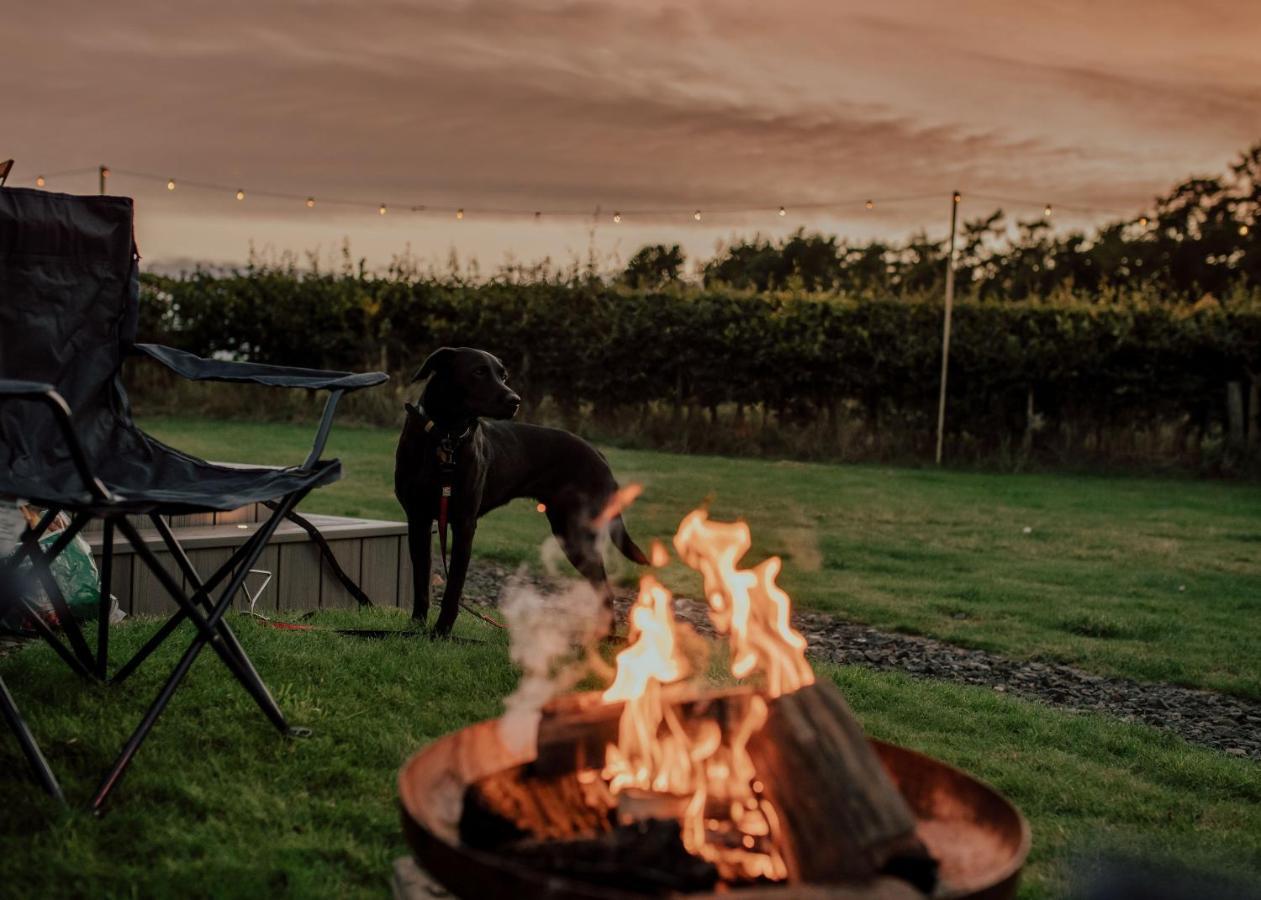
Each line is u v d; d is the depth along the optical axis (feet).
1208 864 8.70
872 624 18.93
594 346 52.26
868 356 50.14
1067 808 9.98
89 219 10.76
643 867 5.55
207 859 7.30
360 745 9.70
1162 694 15.46
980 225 105.50
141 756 8.86
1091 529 31.53
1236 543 30.07
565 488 16.33
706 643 15.67
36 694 10.02
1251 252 106.11
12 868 6.84
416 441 14.40
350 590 17.02
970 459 49.73
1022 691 15.21
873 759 5.78
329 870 7.40
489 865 5.11
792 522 30.32
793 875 5.69
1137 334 49.98
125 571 14.66
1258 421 49.26
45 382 10.36
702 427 51.08
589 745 6.67
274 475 9.77
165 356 10.74
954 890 5.24
